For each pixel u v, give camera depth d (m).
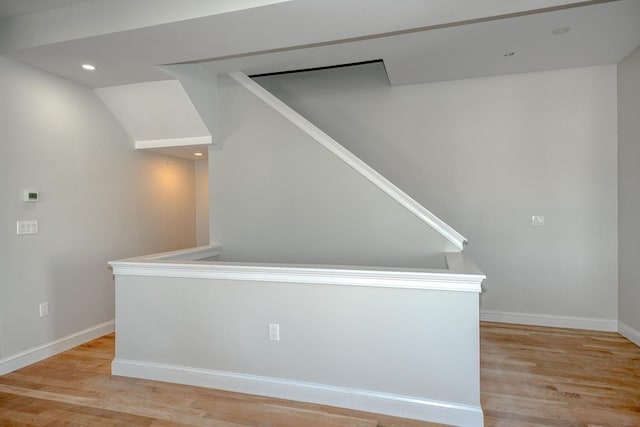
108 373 2.81
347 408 2.26
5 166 2.81
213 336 2.56
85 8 2.49
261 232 3.70
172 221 4.78
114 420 2.18
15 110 2.88
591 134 3.66
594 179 3.66
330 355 2.31
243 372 2.50
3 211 2.80
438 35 2.88
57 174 3.22
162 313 2.68
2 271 2.79
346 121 4.31
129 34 2.46
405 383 2.17
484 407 2.27
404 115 4.15
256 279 2.44
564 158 3.74
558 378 2.66
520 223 3.88
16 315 2.89
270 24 2.36
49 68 3.04
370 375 2.23
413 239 3.29
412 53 3.25
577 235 3.72
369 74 4.25
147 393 2.49
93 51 2.72
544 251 3.82
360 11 2.21
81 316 3.46
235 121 3.75
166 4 2.32
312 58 3.34
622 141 3.49
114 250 3.84
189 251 3.38
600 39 2.99
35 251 3.04
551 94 3.75
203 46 2.67
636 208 3.27
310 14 2.24
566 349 3.19
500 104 3.89
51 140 3.17
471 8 2.21
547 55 3.33
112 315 3.82
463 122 3.99
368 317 2.23
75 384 2.63
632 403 2.31
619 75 3.53
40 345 3.07
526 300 3.89
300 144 3.57
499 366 2.86
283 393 2.39
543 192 3.81
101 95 3.61
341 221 3.47
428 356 2.13
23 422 2.16
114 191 3.84
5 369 2.79
